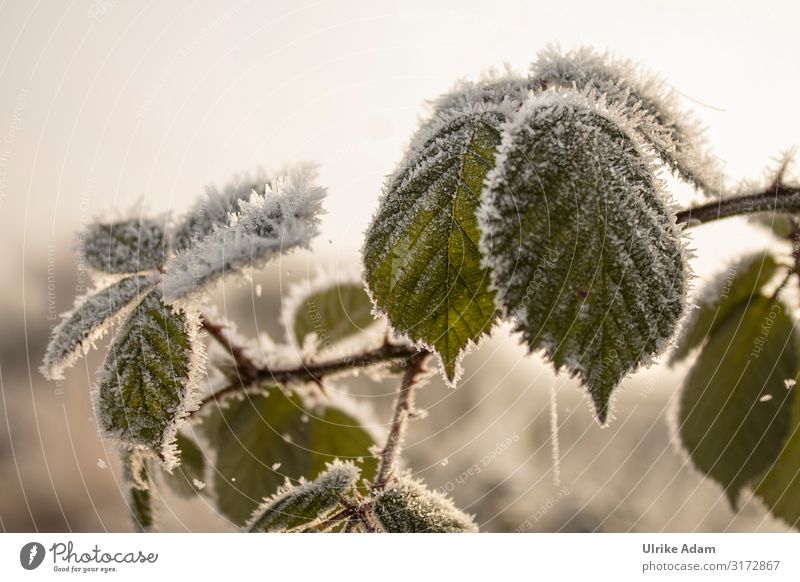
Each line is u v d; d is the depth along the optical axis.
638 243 0.23
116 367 0.25
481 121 0.24
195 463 0.30
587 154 0.23
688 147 0.25
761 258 0.29
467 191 0.24
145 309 0.25
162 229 0.27
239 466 0.31
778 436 0.29
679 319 0.23
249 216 0.25
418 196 0.24
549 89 0.24
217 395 0.29
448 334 0.24
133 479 0.27
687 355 0.29
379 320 0.32
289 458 0.31
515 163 0.23
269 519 0.25
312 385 0.30
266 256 0.24
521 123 0.23
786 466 0.29
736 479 0.29
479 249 0.23
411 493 0.26
